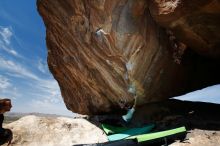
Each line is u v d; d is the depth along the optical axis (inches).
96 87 503.5
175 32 381.1
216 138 315.3
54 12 493.7
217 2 296.2
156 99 454.6
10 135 365.7
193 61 462.9
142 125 416.8
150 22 402.6
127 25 402.3
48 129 395.2
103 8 403.5
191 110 447.2
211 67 493.7
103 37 429.4
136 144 322.7
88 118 493.4
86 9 430.6
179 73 452.4
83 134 394.0
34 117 419.2
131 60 420.5
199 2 304.5
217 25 337.7
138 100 441.4
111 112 509.7
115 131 395.2
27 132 381.1
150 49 413.1
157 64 423.8
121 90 456.4
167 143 325.4
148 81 429.1
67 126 409.1
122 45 417.7
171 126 379.6
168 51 423.8
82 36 463.8
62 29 502.3
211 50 404.2
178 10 321.7
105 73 468.1
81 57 497.7
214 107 480.4
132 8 387.9
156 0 338.6
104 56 448.8
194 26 348.5
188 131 344.2
